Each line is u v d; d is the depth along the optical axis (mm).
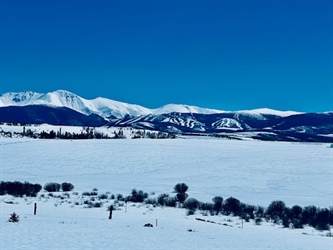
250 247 23078
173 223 34531
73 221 31281
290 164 89312
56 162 91812
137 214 40812
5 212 36500
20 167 85312
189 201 49781
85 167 86812
